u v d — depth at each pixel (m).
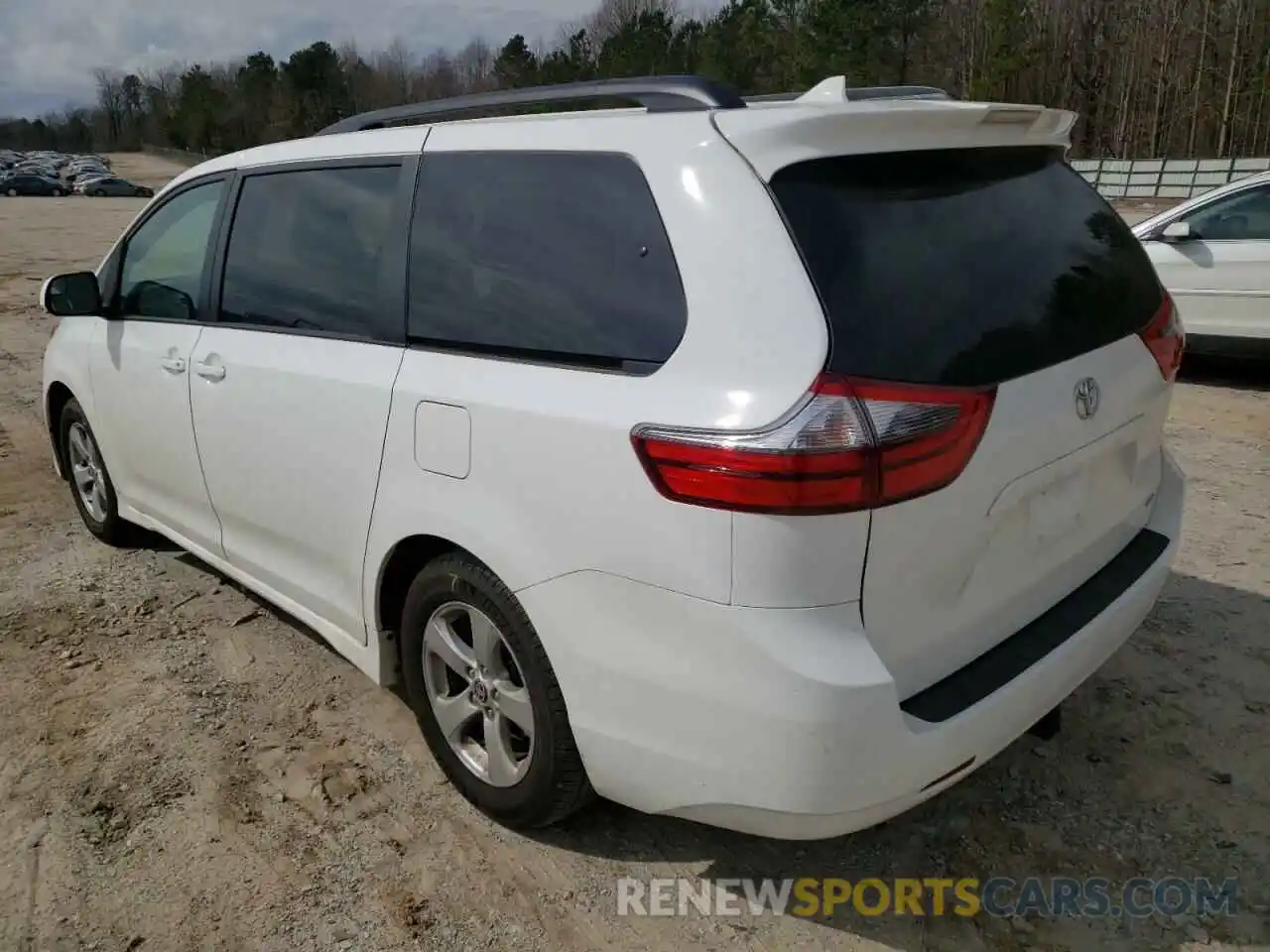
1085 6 52.75
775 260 2.03
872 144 2.21
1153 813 2.79
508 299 2.49
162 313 3.82
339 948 2.39
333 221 3.04
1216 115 48.66
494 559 2.43
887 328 2.02
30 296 13.43
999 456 2.13
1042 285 2.36
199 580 4.30
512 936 2.42
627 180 2.29
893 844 2.71
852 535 1.95
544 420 2.29
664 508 2.07
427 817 2.83
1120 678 3.43
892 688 2.00
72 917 2.49
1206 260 7.46
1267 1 45.59
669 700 2.14
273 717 3.30
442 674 2.84
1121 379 2.50
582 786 2.51
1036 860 2.64
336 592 3.11
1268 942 2.37
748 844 2.72
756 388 1.99
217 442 3.45
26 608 4.06
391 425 2.71
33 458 6.07
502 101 2.80
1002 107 2.38
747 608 1.99
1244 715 3.21
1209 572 4.21
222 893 2.56
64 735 3.21
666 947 2.39
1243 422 6.49
